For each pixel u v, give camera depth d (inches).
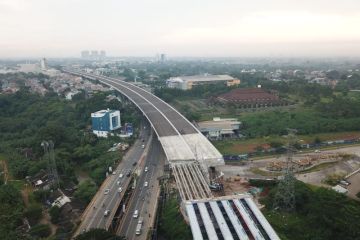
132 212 4475.9
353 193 4746.6
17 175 5777.6
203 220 3496.6
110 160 6289.4
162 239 4207.7
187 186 4598.9
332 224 3745.1
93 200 4719.5
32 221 4382.4
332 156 6215.6
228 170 5802.2
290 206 4249.5
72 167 6082.7
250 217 3538.4
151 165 6176.2
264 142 7194.9
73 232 3954.2
